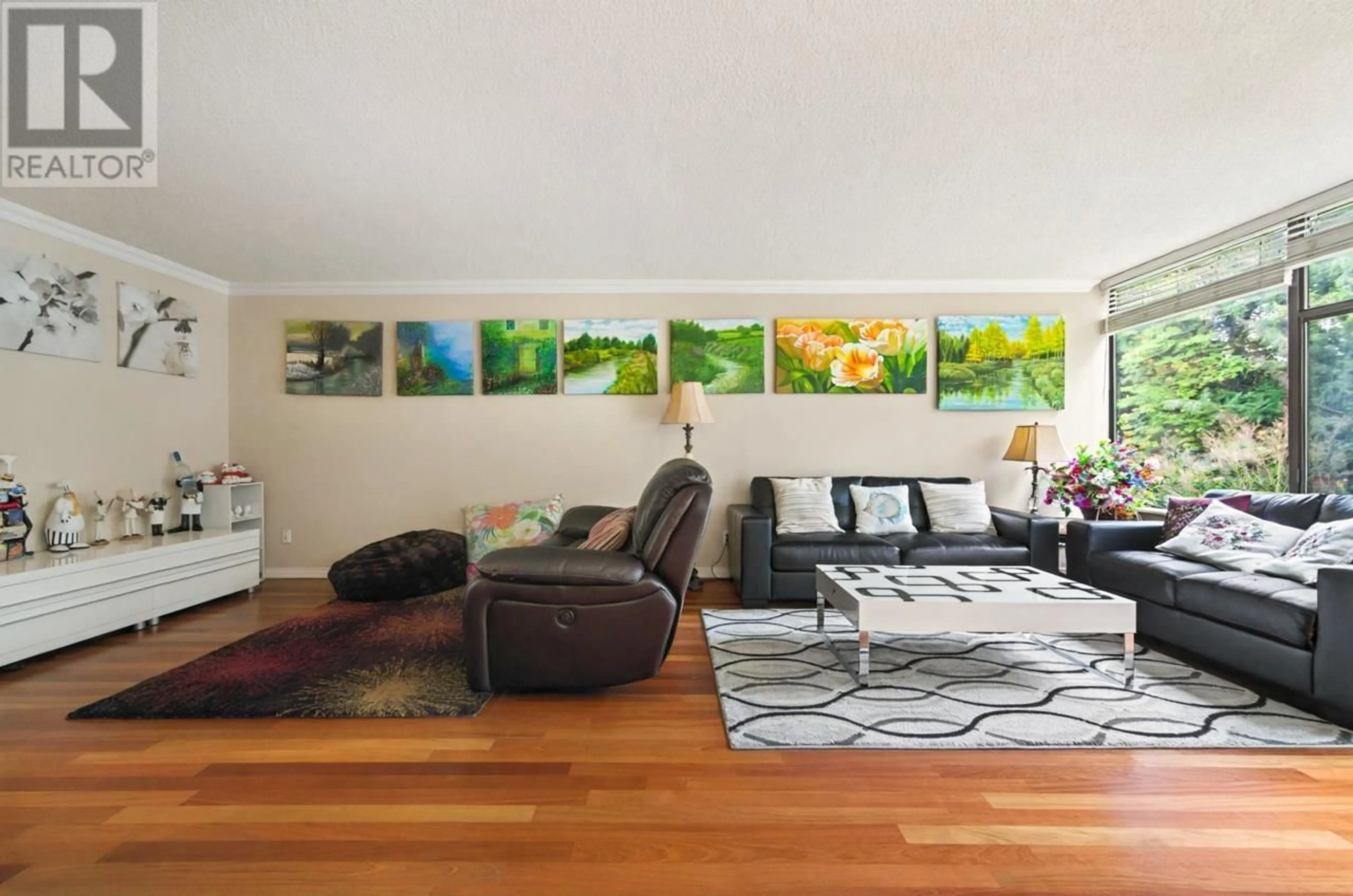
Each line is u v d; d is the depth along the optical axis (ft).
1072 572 11.85
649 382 15.12
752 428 15.24
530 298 15.24
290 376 15.10
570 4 5.73
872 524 13.64
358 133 8.08
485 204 10.45
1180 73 6.85
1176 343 13.50
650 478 15.24
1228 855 4.69
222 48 6.34
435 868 4.53
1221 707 7.48
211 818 5.16
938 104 7.45
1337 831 5.01
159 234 11.76
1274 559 8.99
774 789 5.65
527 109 7.52
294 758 6.22
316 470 15.24
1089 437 15.26
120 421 12.32
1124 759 6.24
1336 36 6.19
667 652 8.02
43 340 10.77
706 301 15.26
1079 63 6.66
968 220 11.23
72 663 9.03
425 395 15.24
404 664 8.98
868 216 11.03
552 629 7.65
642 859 4.64
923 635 10.50
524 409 15.25
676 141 8.32
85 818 5.15
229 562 12.89
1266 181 9.61
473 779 5.81
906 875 4.47
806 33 6.16
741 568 12.70
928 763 6.15
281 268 14.02
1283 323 11.20
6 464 10.15
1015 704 7.56
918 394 15.25
